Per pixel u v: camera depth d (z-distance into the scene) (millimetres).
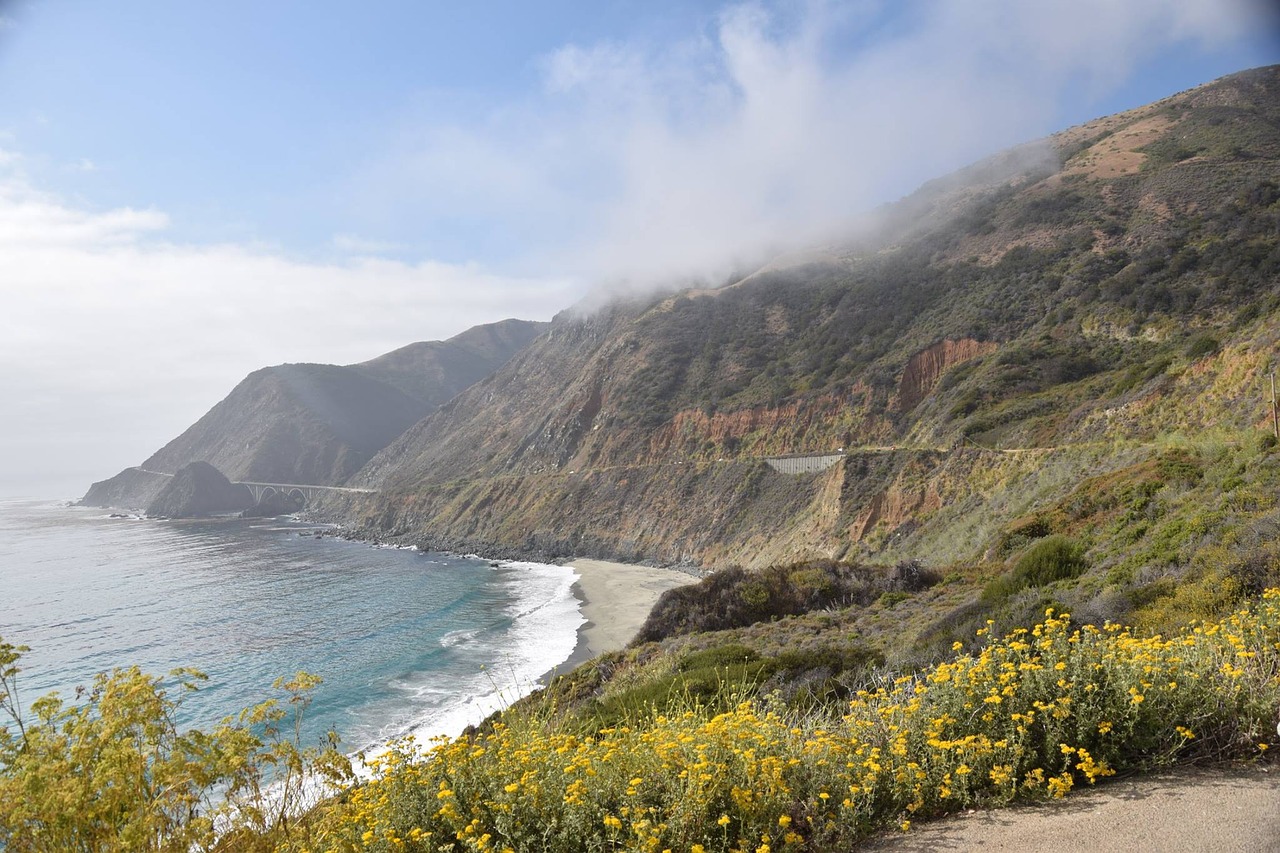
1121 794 5102
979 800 5250
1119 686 5754
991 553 30312
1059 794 5195
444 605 57000
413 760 5473
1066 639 6688
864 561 51000
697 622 30859
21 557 94500
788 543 63000
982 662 6344
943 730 5742
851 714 6605
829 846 4789
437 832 4586
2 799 3410
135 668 4066
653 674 16922
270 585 68500
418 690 34625
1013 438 52281
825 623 25656
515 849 4508
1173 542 17062
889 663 13750
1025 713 5688
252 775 4234
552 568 77750
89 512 199625
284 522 149750
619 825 4500
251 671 39000
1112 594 13930
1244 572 11758
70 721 4043
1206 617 10602
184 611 56500
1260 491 17562
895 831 4996
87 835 3666
